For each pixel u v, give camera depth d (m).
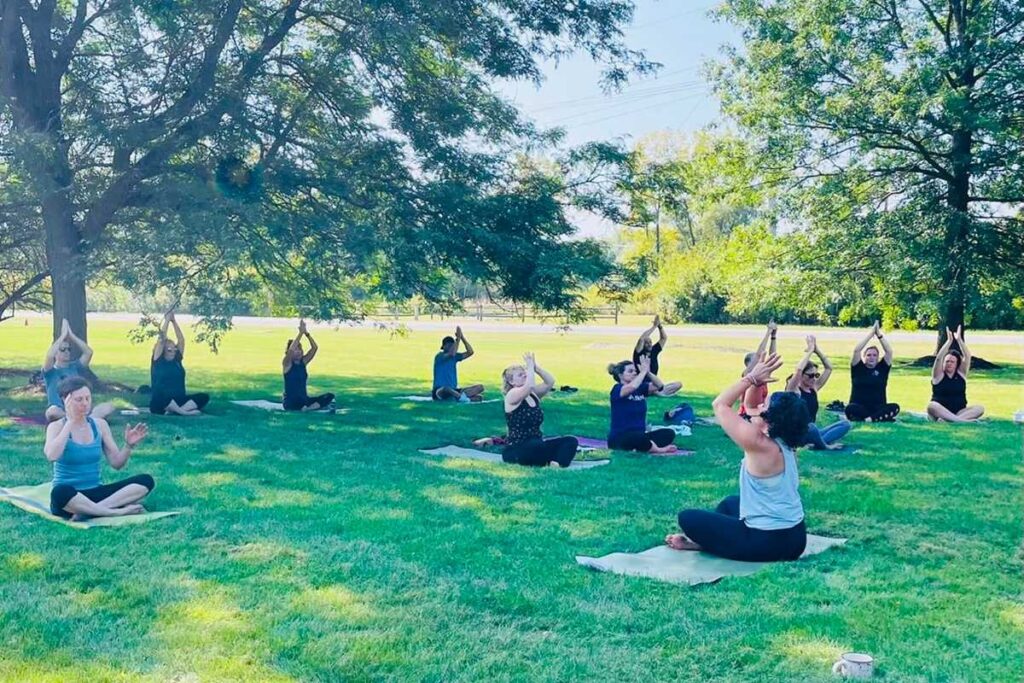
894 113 22.72
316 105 14.66
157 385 13.20
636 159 14.70
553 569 5.67
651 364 15.41
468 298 15.70
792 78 24.72
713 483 8.58
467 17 13.35
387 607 4.95
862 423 13.26
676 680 4.05
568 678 4.06
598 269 13.79
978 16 22.56
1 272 17.31
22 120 12.48
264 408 14.34
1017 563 5.94
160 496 7.67
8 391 15.67
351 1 13.02
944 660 4.28
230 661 4.19
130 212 14.12
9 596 5.06
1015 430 12.48
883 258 24.39
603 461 9.82
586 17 13.80
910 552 6.20
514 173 14.72
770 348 10.48
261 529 6.57
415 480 8.55
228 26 12.70
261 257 13.01
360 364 24.11
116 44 13.29
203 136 13.01
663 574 5.60
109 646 4.36
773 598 5.17
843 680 4.04
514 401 9.52
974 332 44.22
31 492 7.73
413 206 13.51
